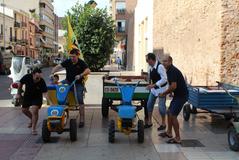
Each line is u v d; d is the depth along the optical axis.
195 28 16.14
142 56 36.88
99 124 11.12
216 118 11.98
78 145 8.73
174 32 20.53
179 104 8.63
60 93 9.34
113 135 8.88
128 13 64.25
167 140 9.13
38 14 103.56
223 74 13.07
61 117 8.72
